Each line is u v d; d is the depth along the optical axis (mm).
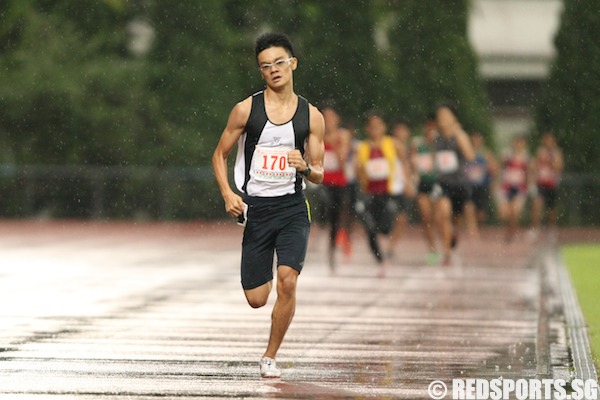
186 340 31297
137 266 54938
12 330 32969
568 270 54938
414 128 94562
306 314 37531
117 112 95062
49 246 68562
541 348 30312
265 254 26062
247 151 25922
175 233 83438
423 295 43656
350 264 57875
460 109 95812
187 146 94938
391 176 56750
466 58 96250
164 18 95625
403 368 27172
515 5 129000
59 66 95188
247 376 25922
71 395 23531
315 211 87625
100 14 99062
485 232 92062
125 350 29469
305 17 95250
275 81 25531
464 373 26547
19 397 23281
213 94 95625
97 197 95000
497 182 99250
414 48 95438
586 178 94375
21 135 96062
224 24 96500
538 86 123625
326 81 93875
